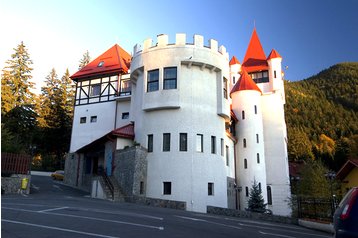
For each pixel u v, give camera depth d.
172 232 9.44
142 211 15.14
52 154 52.31
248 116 37.56
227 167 31.70
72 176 34.28
